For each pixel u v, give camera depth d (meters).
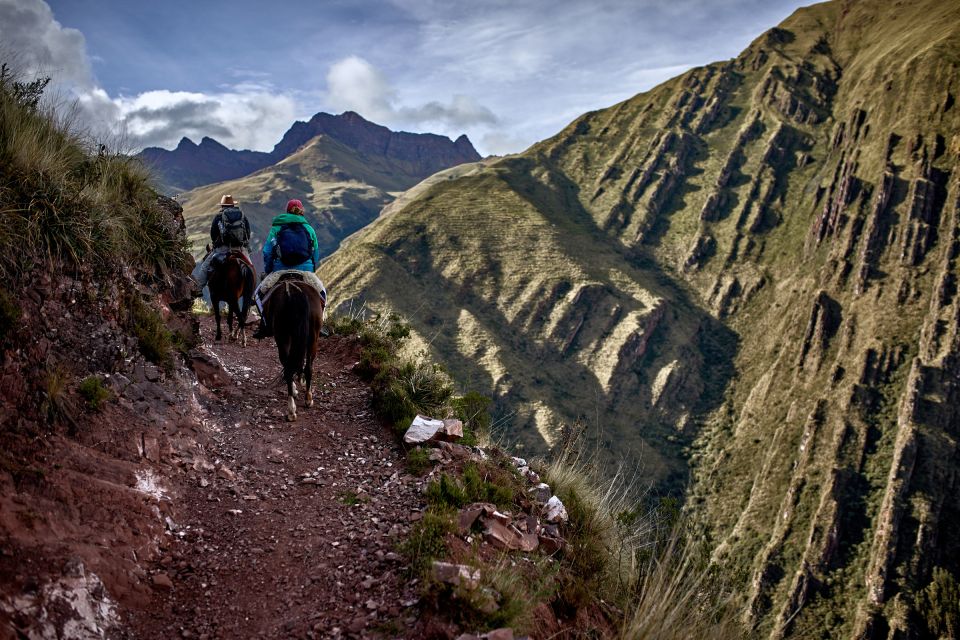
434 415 8.23
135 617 4.32
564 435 8.10
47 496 4.57
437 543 4.87
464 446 7.20
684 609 4.92
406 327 11.77
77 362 5.82
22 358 5.11
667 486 156.62
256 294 7.99
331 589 4.65
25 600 3.75
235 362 9.70
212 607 4.54
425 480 6.27
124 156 7.99
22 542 4.09
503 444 8.54
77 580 4.13
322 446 7.33
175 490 5.82
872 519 127.94
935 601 107.38
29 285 5.44
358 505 5.93
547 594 4.68
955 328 151.38
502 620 4.13
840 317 183.50
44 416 5.11
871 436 143.25
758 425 169.38
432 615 4.09
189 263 8.69
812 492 137.25
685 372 193.88
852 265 196.00
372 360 10.12
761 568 127.69
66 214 6.04
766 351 196.88
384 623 4.15
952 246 174.75
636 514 6.56
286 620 4.37
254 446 7.08
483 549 5.12
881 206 197.25
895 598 111.25
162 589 4.67
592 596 5.17
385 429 7.87
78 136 7.41
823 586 120.88
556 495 6.95
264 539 5.41
